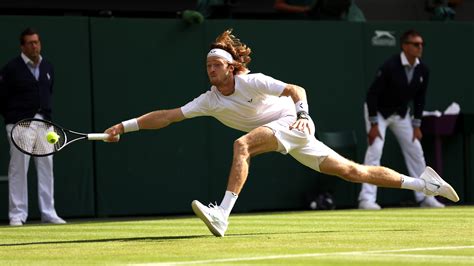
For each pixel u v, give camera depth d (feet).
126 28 99.19
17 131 60.75
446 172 111.45
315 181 105.60
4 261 47.96
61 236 65.77
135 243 56.39
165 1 117.39
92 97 98.02
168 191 100.53
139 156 99.71
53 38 96.73
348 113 106.63
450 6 126.00
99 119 98.12
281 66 104.37
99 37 98.37
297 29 105.09
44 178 90.94
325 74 105.91
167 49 100.48
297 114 58.08
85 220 94.63
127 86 99.09
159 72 100.17
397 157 108.58
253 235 60.85
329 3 110.73
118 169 98.99
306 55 105.29
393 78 99.50
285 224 73.31
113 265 44.62
